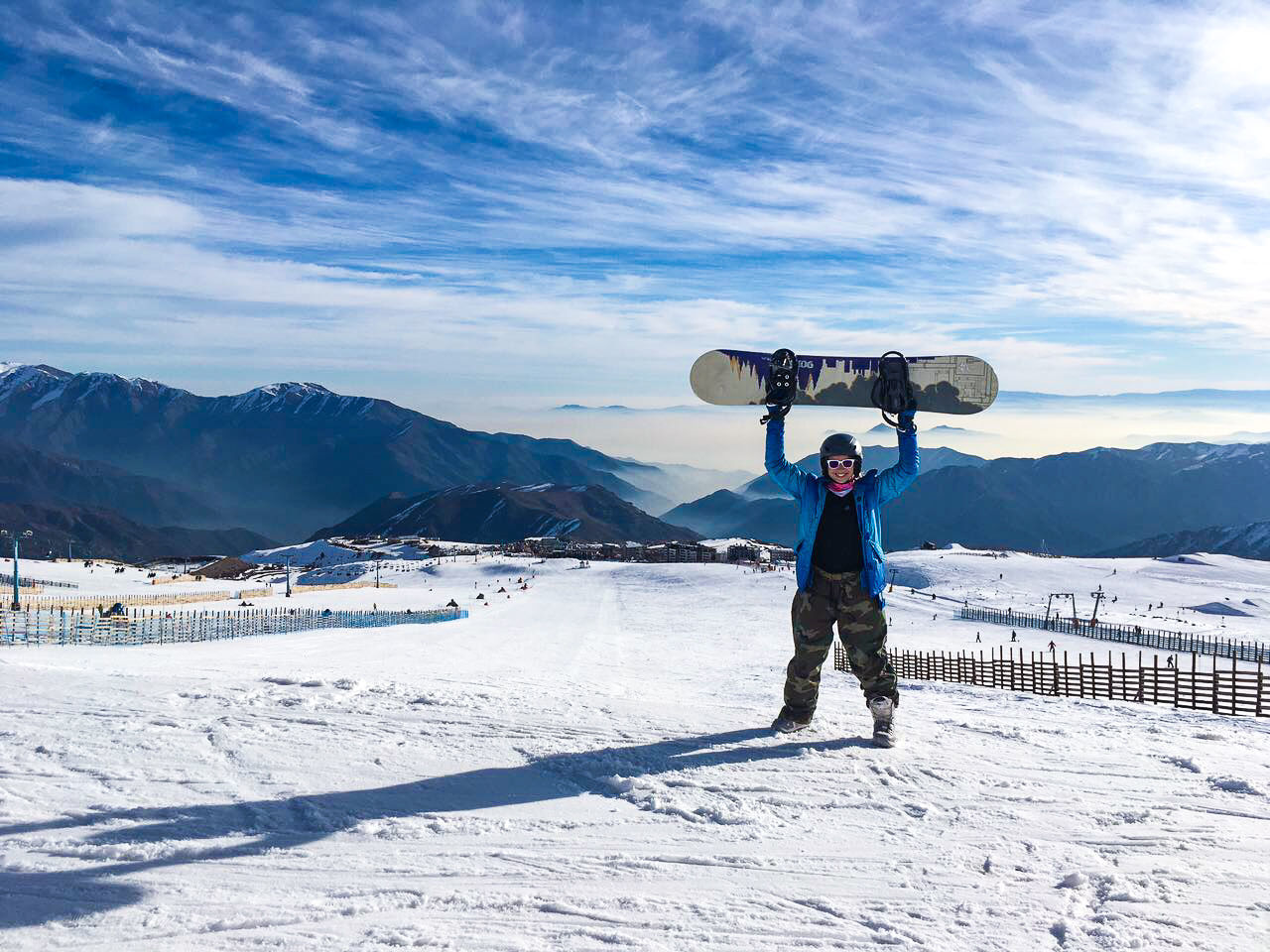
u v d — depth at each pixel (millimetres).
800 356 6078
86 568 162750
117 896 2848
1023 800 4191
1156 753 5270
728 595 112625
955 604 103312
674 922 2736
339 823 3645
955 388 5961
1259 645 67188
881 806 4078
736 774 4570
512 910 2820
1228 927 2717
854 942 2613
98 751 4629
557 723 5645
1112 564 158375
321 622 62875
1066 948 2582
